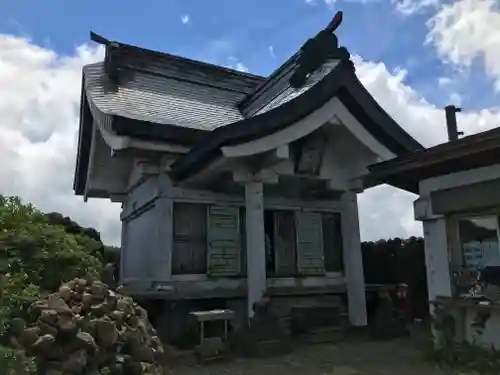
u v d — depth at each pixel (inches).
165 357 275.6
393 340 373.1
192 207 402.3
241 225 416.8
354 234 417.4
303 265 430.9
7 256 229.8
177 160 378.3
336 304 424.2
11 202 283.6
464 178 268.1
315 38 418.9
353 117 378.6
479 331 261.6
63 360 171.0
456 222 282.2
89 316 197.5
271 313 342.3
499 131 224.1
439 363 270.7
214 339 304.2
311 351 327.6
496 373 241.0
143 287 392.5
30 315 184.5
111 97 418.6
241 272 404.8
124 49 494.9
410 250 505.0
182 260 388.2
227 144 334.3
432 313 286.7
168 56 528.7
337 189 410.6
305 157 388.8
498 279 255.0
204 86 531.8
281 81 461.4
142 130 362.6
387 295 417.4
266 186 415.8
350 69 373.7
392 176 305.9
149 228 420.5
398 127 391.9
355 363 284.8
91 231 463.5
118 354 202.1
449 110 320.8
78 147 523.2
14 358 151.3
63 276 235.3
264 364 286.0
